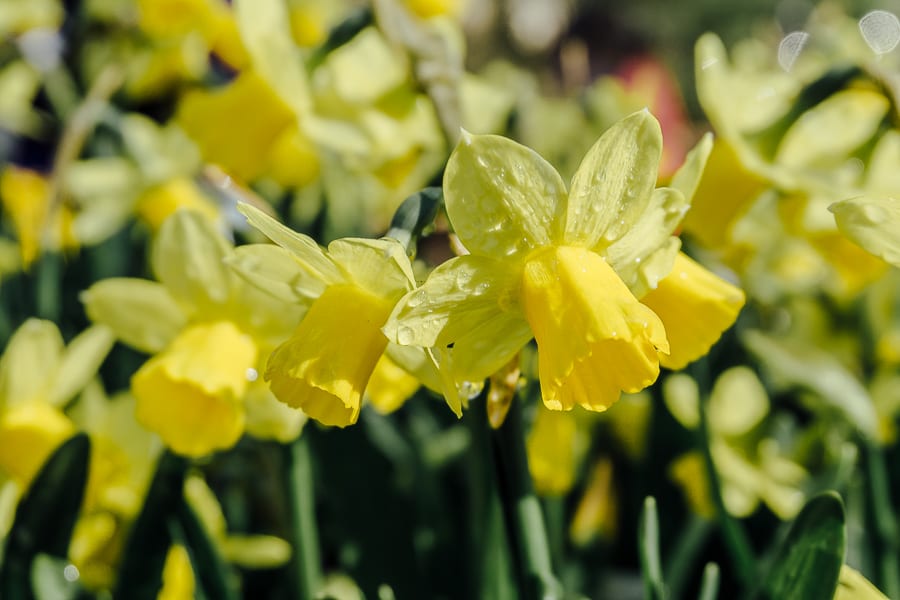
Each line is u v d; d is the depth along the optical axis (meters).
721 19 2.46
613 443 0.49
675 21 2.35
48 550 0.40
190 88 0.67
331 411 0.35
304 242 0.35
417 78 0.43
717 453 0.46
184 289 0.41
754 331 0.47
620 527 0.49
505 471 0.37
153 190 0.52
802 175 0.43
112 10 0.67
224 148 0.46
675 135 0.91
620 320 0.34
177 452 0.40
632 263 0.35
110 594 0.40
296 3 0.62
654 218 0.35
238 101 0.46
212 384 0.39
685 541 0.46
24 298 0.53
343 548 0.43
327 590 0.38
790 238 0.48
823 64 0.48
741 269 0.48
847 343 0.52
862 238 0.35
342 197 0.55
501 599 0.40
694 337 0.36
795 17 1.50
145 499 0.40
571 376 0.35
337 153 0.53
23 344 0.42
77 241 0.55
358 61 0.47
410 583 0.43
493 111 0.50
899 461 0.48
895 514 0.47
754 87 0.44
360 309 0.36
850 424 0.47
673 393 0.47
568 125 0.64
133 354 0.51
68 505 0.40
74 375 0.43
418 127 0.47
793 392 0.50
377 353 0.36
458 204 0.34
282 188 0.60
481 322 0.35
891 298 0.50
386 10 0.43
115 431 0.43
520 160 0.34
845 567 0.36
